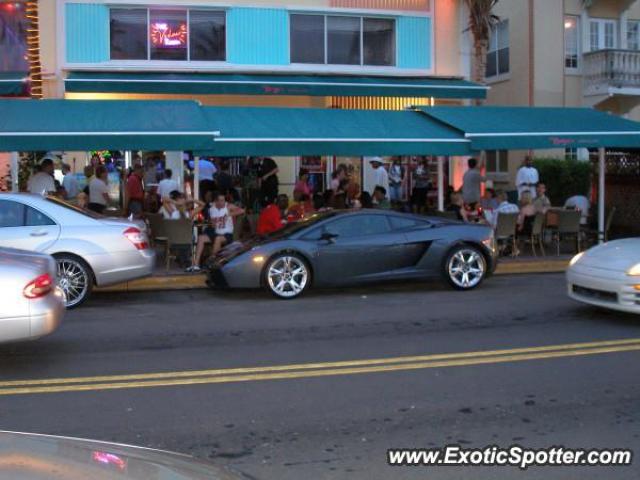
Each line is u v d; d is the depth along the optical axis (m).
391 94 18.38
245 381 6.51
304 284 11.10
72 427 5.35
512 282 12.88
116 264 10.31
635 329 8.58
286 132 13.55
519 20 23.28
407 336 8.34
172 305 10.69
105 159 19.42
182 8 18.25
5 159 17.89
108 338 8.34
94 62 17.86
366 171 20.84
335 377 6.62
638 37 23.81
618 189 18.97
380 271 11.32
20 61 18.00
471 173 16.91
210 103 18.89
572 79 23.27
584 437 5.15
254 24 18.67
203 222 14.13
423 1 19.89
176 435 5.19
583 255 9.46
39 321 6.75
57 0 17.61
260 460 4.73
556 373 6.72
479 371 6.79
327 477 4.47
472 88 18.89
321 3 19.05
